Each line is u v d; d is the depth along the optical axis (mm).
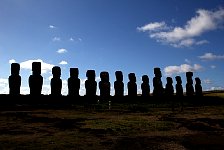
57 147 10688
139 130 14312
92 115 19359
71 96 27094
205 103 32125
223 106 28781
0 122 15773
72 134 13125
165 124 16031
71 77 28344
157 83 34375
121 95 31047
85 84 29391
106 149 10562
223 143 11633
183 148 10898
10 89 24938
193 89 38500
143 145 11219
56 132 13602
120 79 31250
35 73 26062
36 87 25859
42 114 18703
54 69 27250
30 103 24016
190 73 38469
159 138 12406
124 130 14109
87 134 13156
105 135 12977
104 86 29828
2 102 22828
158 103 29203
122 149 10641
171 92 35562
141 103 28328
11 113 18531
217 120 18281
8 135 12711
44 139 11961
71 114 19469
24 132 13438
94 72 29562
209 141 11961
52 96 25781
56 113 19625
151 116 19375
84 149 10508
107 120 16625
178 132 14219
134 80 32312
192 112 22594
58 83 27125
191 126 16047
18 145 10852
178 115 20500
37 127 14727
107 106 24906
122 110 23156
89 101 27688
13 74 25047
